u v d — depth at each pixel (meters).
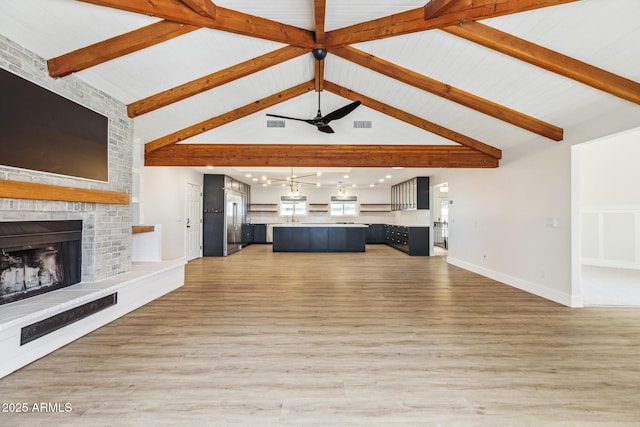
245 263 6.96
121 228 3.60
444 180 7.48
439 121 4.93
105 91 3.28
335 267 6.45
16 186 2.21
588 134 3.48
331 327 3.03
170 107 4.11
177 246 6.69
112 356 2.38
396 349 2.54
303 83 4.84
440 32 2.95
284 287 4.67
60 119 2.68
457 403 1.83
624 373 2.17
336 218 11.73
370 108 5.24
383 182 10.02
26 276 2.64
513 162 4.81
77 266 3.10
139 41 2.61
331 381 2.05
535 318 3.31
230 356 2.40
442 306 3.72
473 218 6.03
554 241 3.97
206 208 8.21
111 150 3.39
